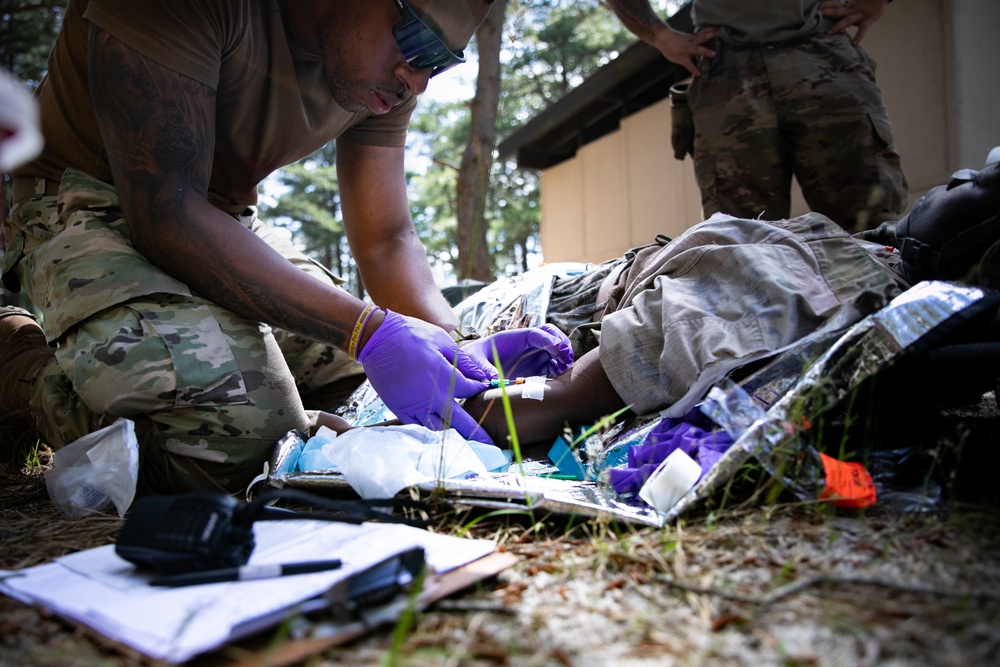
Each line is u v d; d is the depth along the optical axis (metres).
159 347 1.69
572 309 2.29
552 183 11.20
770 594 0.95
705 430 1.59
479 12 1.91
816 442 1.49
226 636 0.84
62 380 1.86
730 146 2.97
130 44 1.69
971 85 4.98
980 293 1.34
